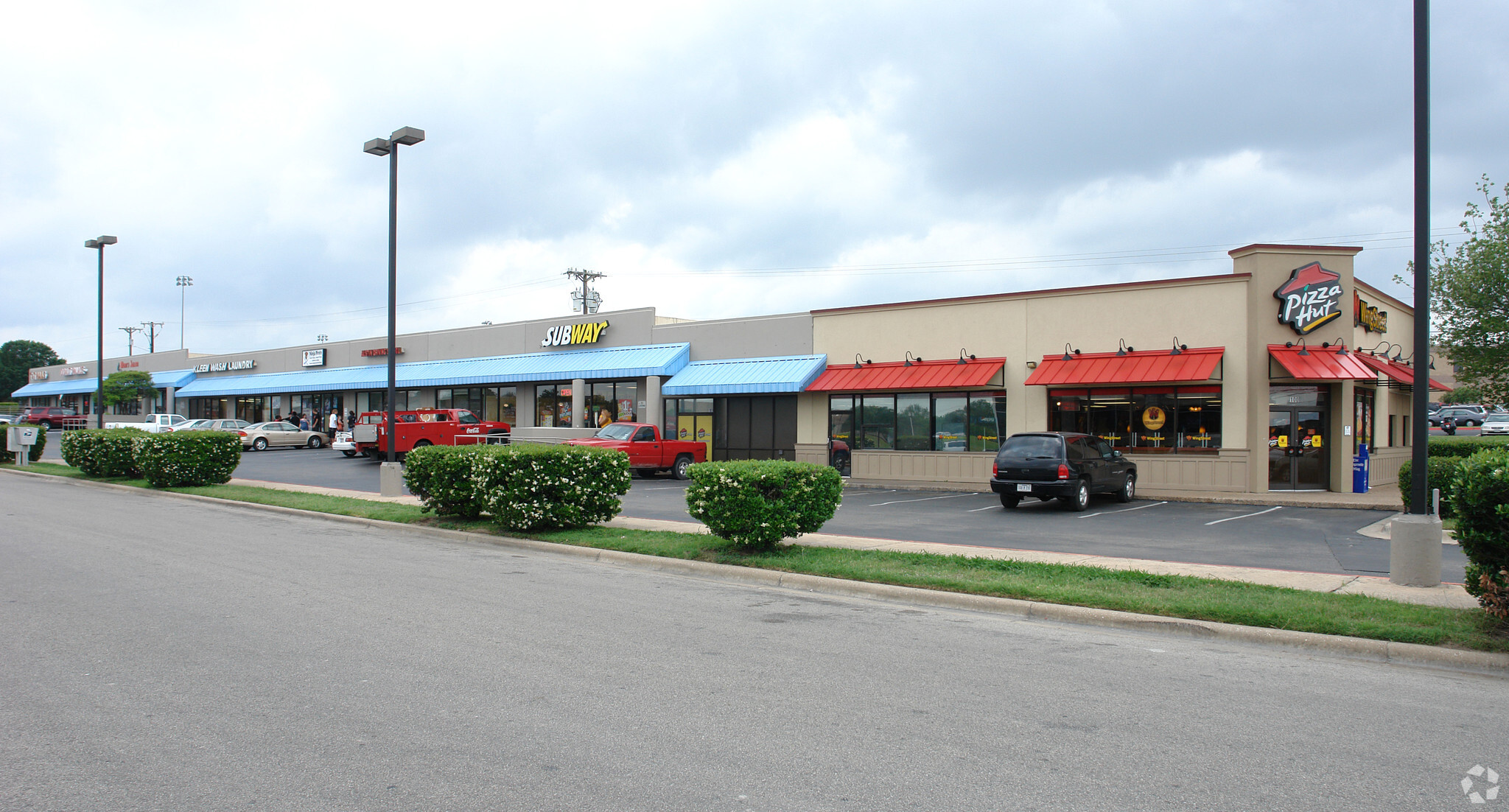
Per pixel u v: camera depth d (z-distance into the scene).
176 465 21.30
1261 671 6.50
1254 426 20.50
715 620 7.93
